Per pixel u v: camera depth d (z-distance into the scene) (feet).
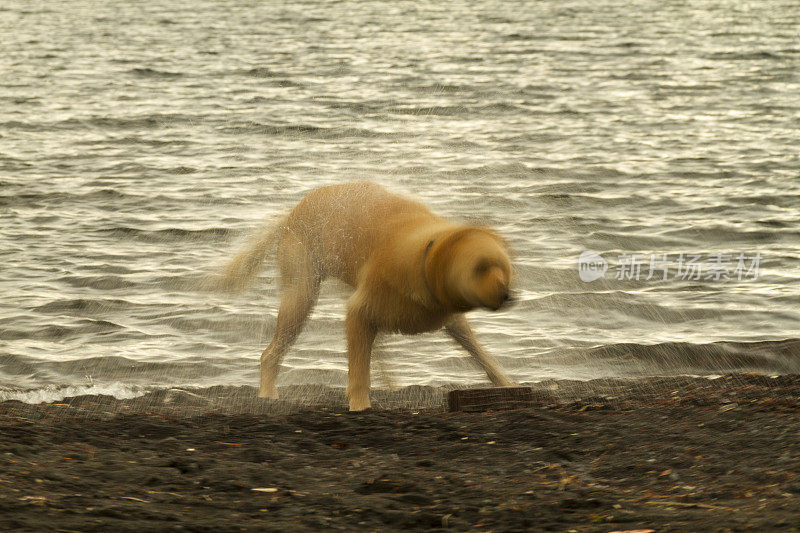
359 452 20.21
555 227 57.57
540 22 250.16
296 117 104.99
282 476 17.95
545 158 81.82
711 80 141.59
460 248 22.16
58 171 77.15
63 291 44.01
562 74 148.77
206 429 22.48
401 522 14.96
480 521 15.01
